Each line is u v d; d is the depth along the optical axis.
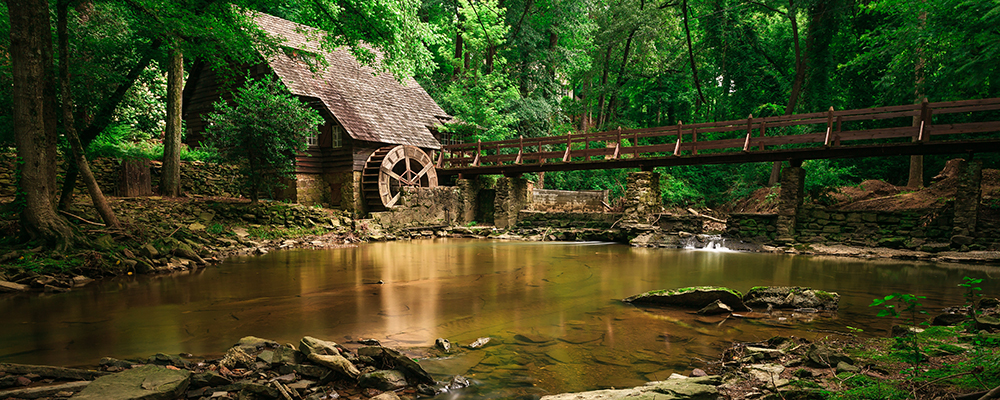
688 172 29.02
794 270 10.54
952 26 12.30
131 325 5.85
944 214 13.00
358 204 20.19
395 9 14.38
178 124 16.06
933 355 3.93
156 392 3.43
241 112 15.95
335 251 14.08
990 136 19.44
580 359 4.63
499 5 27.58
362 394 3.76
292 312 6.55
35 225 9.46
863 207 16.44
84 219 10.81
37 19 9.50
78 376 3.94
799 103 23.59
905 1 14.99
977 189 12.40
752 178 26.08
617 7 27.73
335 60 22.48
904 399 3.03
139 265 9.78
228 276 9.53
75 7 13.63
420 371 4.00
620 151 18.09
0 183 13.80
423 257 12.75
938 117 20.12
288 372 4.08
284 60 20.22
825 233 14.59
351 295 7.71
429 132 23.20
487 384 3.98
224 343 5.12
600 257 13.03
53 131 10.43
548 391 3.83
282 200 20.08
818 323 5.94
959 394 2.96
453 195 22.08
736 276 9.73
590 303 7.19
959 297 7.41
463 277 9.55
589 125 36.81
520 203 21.86
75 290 8.09
